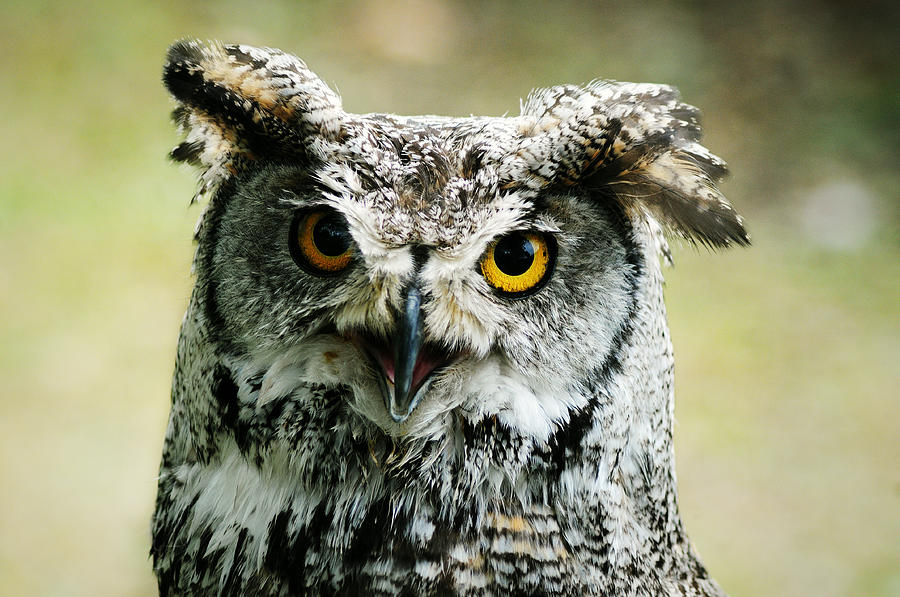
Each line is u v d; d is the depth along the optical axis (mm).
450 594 6270
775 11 24938
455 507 6348
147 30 23234
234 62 6312
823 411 16141
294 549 6359
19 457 14922
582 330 6195
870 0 25203
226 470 6613
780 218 20156
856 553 14094
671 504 7191
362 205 5922
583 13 24797
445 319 6098
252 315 6230
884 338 17406
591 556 6488
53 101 21531
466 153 6047
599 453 6438
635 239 6363
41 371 16281
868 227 19781
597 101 6246
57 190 19531
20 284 17766
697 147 6570
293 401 6336
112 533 14086
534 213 6031
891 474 15125
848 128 21969
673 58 23547
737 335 17500
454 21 24297
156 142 20844
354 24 23891
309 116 6043
